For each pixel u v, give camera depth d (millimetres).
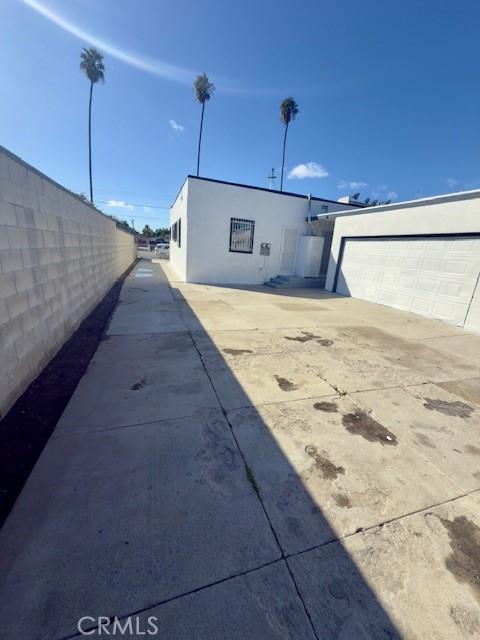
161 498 1694
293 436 2336
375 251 8633
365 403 2932
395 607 1231
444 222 6562
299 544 1479
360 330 5613
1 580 1237
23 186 2719
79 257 4797
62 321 3840
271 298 8758
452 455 2234
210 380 3191
